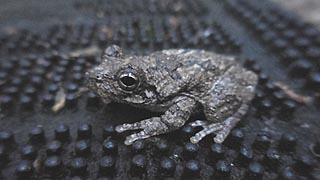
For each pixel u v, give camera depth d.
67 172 0.07
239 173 0.07
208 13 0.14
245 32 0.13
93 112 0.08
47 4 0.14
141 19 0.13
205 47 0.11
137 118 0.08
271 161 0.07
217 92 0.07
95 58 0.10
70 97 0.08
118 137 0.07
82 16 0.13
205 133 0.07
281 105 0.09
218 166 0.07
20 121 0.08
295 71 0.10
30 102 0.08
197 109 0.08
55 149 0.07
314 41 0.12
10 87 0.09
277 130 0.08
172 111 0.07
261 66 0.11
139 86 0.07
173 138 0.07
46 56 0.10
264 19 0.13
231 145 0.07
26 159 0.07
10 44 0.11
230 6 0.14
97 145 0.07
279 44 0.11
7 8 0.13
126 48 0.11
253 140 0.08
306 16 0.15
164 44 0.11
